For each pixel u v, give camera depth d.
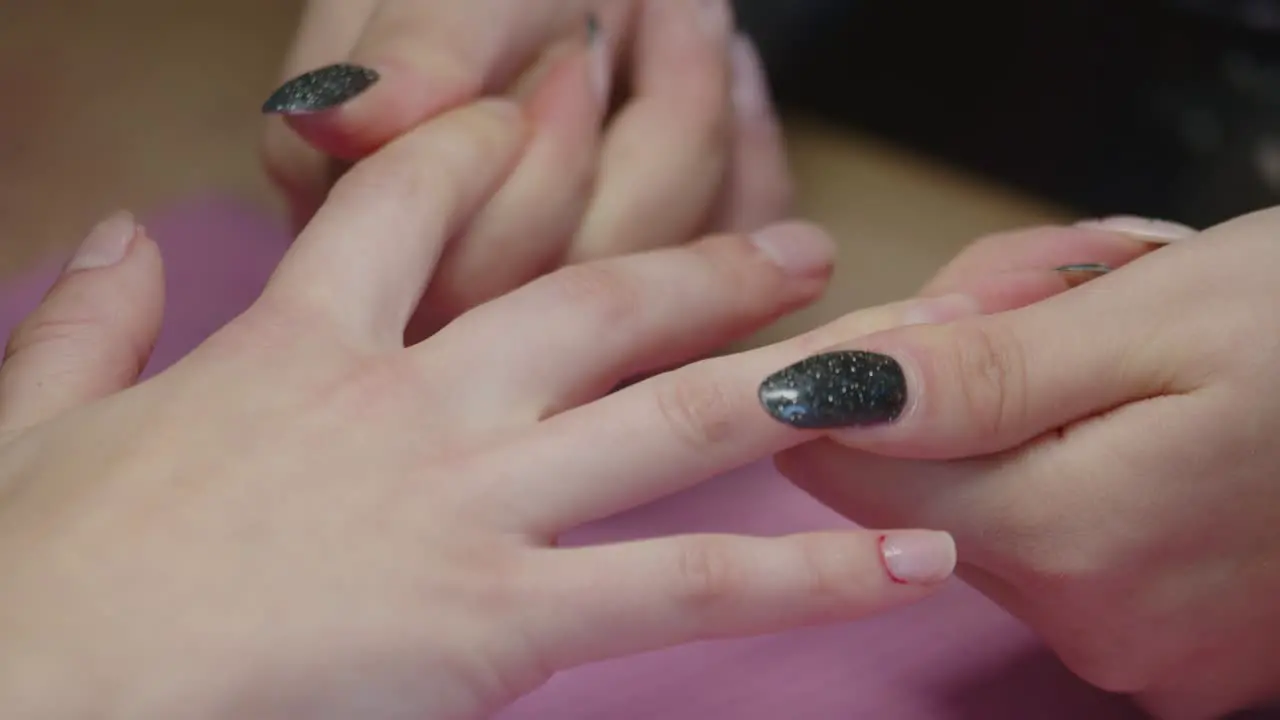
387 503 0.28
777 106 0.53
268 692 0.27
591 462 0.29
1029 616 0.30
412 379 0.29
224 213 0.45
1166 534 0.28
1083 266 0.31
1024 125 0.50
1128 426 0.28
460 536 0.28
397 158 0.32
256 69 0.54
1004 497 0.29
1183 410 0.28
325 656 0.27
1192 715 0.32
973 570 0.31
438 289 0.34
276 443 0.28
